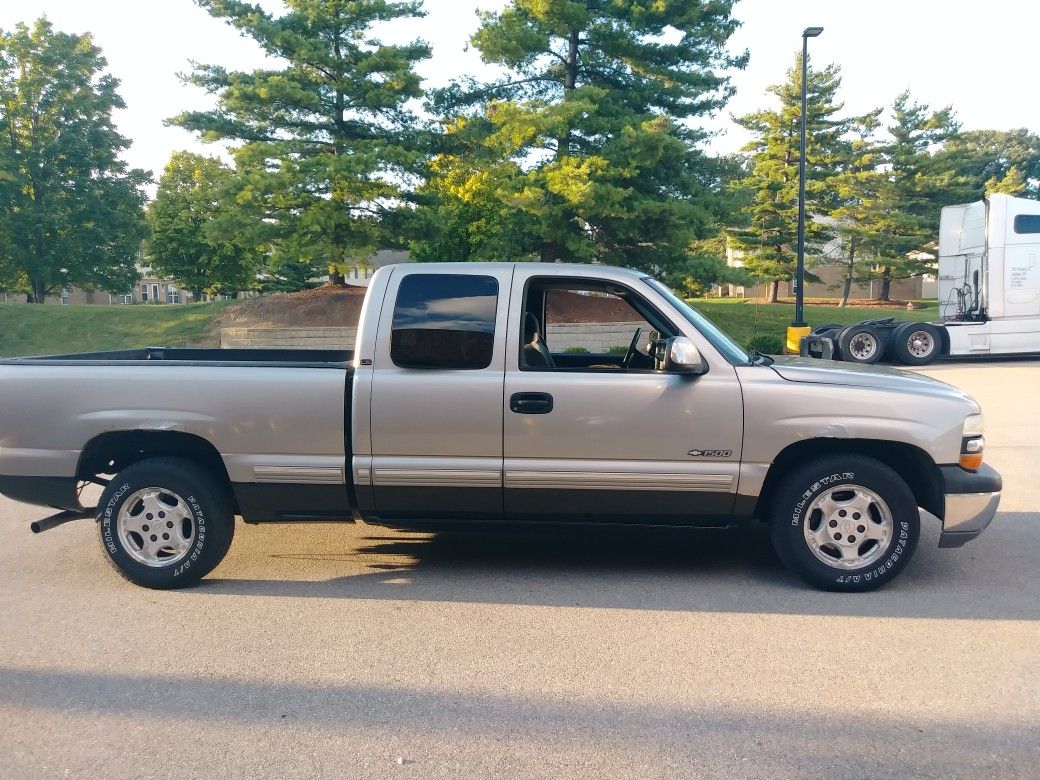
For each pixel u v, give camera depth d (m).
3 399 5.43
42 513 7.63
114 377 5.37
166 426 5.32
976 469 5.20
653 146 20.16
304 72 20.98
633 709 3.74
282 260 21.91
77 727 3.64
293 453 5.32
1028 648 4.38
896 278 39.31
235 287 40.25
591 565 5.90
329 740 3.50
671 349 4.98
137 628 4.77
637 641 4.51
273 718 3.70
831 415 5.06
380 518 5.45
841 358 20.05
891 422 5.05
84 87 32.69
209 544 5.38
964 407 5.12
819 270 53.97
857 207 38.16
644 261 23.08
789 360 5.76
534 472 5.18
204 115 20.50
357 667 4.22
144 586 5.45
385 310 5.31
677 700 3.83
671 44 21.84
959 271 21.02
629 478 5.15
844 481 5.12
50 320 25.14
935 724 3.59
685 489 5.16
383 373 5.23
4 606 5.14
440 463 5.23
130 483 5.37
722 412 5.10
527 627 4.73
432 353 5.24
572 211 21.70
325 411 5.26
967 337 19.94
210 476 5.46
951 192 38.44
